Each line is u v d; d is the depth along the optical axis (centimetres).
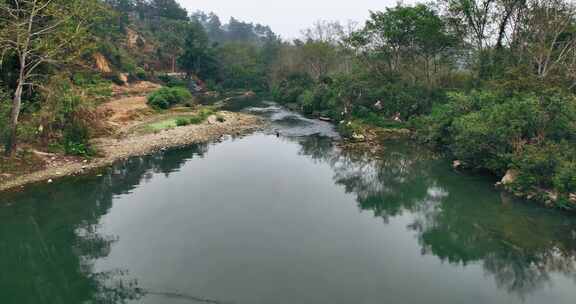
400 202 2153
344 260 1466
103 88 3762
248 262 1427
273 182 2448
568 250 1566
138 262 1424
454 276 1380
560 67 3312
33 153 2600
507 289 1309
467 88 4219
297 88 7038
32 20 2477
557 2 3559
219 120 4653
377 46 5525
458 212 1977
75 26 2823
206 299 1191
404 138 3947
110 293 1242
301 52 8450
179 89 6375
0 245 1580
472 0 4194
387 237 1691
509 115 2336
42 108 2698
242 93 9712
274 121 4981
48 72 2998
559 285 1334
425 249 1584
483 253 1558
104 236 1641
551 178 2009
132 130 3844
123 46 9431
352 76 5400
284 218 1861
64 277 1360
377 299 1220
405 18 4819
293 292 1240
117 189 2236
